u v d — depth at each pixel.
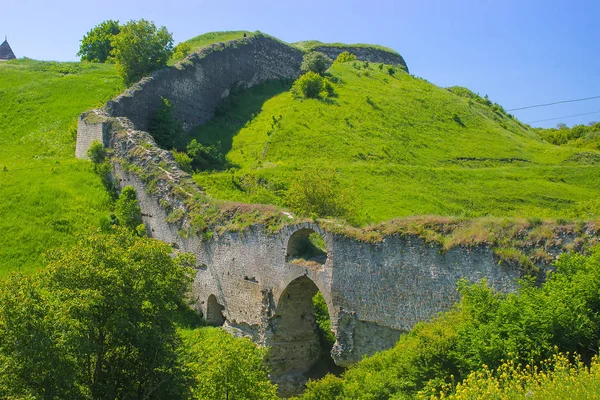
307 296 32.19
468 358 18.91
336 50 116.75
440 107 80.94
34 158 50.88
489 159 67.50
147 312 21.83
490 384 15.02
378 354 24.73
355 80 85.56
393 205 50.28
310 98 75.56
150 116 59.31
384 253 26.22
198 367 22.89
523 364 17.20
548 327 17.08
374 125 70.12
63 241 39.19
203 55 74.12
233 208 35.72
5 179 45.22
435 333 20.69
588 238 20.53
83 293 19.64
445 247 23.95
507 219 23.05
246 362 22.55
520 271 21.56
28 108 61.31
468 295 21.27
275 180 52.16
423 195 53.38
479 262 22.86
